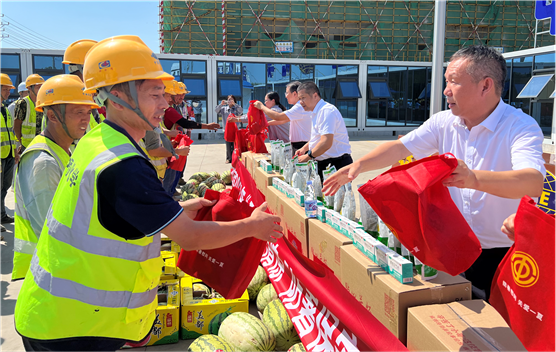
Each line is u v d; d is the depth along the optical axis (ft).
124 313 5.34
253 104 21.79
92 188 4.96
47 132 8.26
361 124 73.36
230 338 9.46
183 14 82.53
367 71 72.33
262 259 13.60
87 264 5.12
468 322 5.50
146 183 4.89
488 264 7.38
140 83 5.23
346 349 7.28
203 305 10.89
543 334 4.26
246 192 21.58
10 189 30.37
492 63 6.62
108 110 5.52
